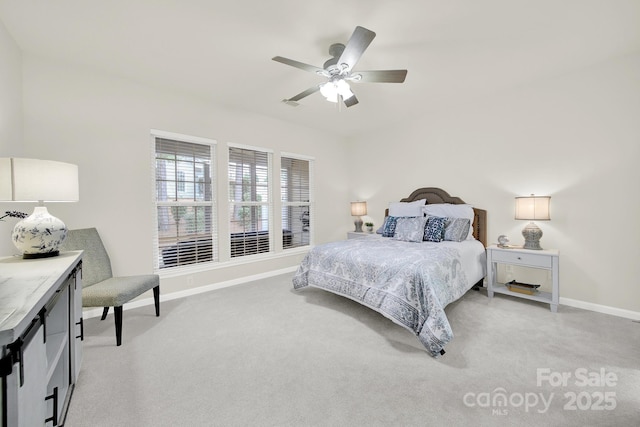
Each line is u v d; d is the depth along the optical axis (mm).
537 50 2461
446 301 2361
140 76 2877
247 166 4023
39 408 962
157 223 3225
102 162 2795
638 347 2057
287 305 3000
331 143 5184
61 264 1474
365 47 1827
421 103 3713
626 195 2637
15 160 1516
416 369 1823
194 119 3420
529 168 3227
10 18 1964
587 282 2854
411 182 4473
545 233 3111
